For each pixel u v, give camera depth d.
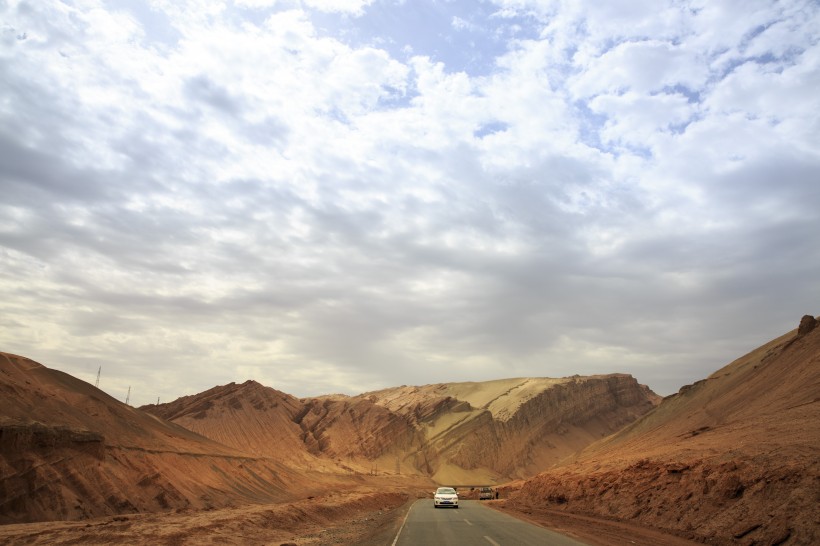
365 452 156.25
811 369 47.81
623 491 32.53
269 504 52.41
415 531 23.08
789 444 24.83
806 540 14.90
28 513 28.78
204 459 59.59
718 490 21.91
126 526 22.83
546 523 27.05
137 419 58.69
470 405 194.88
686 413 73.38
